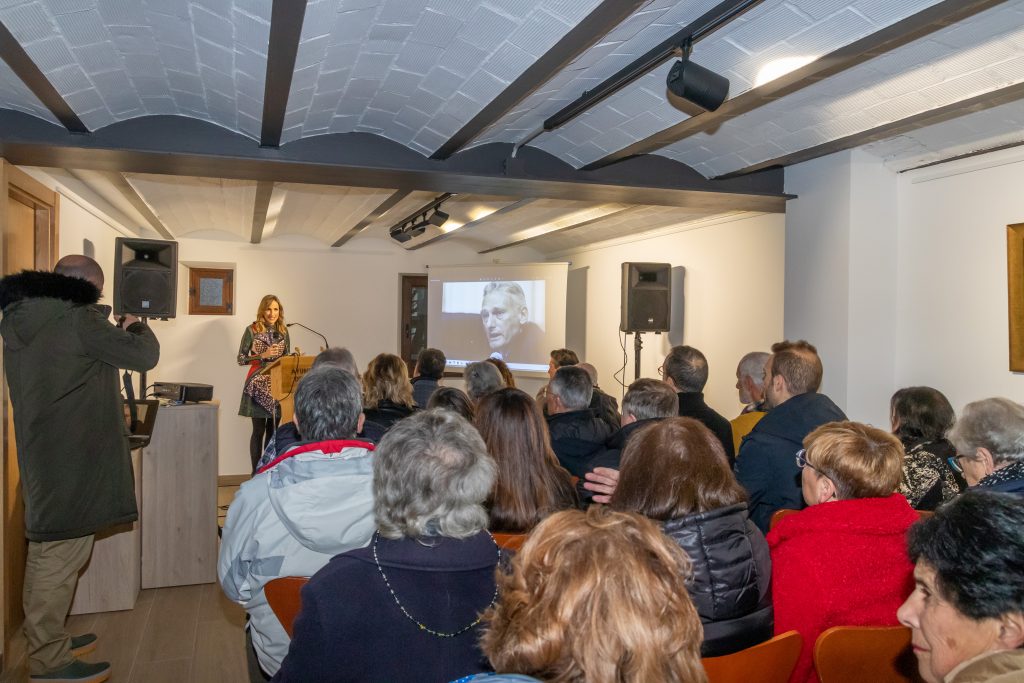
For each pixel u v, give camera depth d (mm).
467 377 3535
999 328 3379
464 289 7953
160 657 2984
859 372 3855
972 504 932
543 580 807
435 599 1183
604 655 751
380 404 3074
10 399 2877
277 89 2617
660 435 1552
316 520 1590
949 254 3621
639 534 835
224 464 7531
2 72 2533
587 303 7645
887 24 2230
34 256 3818
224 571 1685
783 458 2422
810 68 2559
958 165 3529
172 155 3287
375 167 3607
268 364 6047
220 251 7574
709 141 3770
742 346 5324
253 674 2031
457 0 2301
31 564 2695
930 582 945
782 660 1366
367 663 1158
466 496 1220
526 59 2570
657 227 6309
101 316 2758
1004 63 2576
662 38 2559
